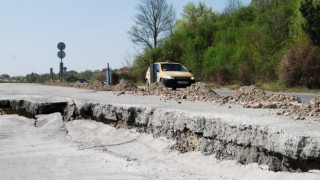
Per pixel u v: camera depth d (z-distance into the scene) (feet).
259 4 124.77
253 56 85.76
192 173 16.38
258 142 15.52
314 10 60.44
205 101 30.35
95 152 20.38
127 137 23.38
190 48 116.67
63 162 18.08
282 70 65.62
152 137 21.93
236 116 18.69
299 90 59.26
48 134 25.88
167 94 37.93
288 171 14.32
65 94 40.40
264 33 85.30
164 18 132.26
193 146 19.26
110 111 26.02
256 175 14.85
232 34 112.57
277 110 22.67
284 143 14.11
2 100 34.32
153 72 63.67
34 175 15.87
